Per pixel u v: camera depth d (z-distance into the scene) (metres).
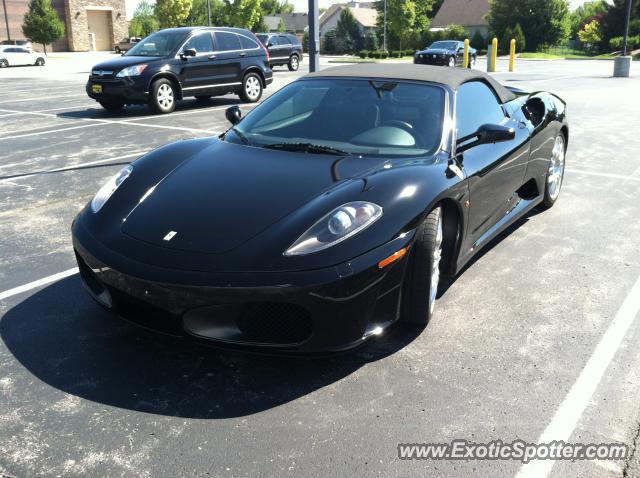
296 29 97.06
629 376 2.73
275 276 2.45
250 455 2.20
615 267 4.00
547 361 2.85
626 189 5.95
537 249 4.34
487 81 4.24
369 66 4.09
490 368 2.78
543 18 52.16
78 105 12.46
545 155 4.77
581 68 26.52
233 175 3.08
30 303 3.42
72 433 2.32
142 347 2.95
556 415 2.44
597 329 3.17
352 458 2.18
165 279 2.50
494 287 3.69
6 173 6.55
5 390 2.59
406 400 2.54
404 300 2.98
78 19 51.66
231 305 2.47
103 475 2.09
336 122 3.53
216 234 2.65
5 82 18.53
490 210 3.82
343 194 2.79
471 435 2.32
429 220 2.91
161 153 3.49
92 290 2.98
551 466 2.15
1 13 48.69
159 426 2.36
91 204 3.15
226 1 50.84
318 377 2.70
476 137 3.62
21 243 4.42
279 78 19.83
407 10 53.69
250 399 2.54
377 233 2.64
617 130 9.16
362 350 2.93
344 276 2.49
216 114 11.05
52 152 7.67
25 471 2.11
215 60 12.01
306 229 2.60
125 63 10.87
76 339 3.02
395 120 3.46
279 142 3.45
